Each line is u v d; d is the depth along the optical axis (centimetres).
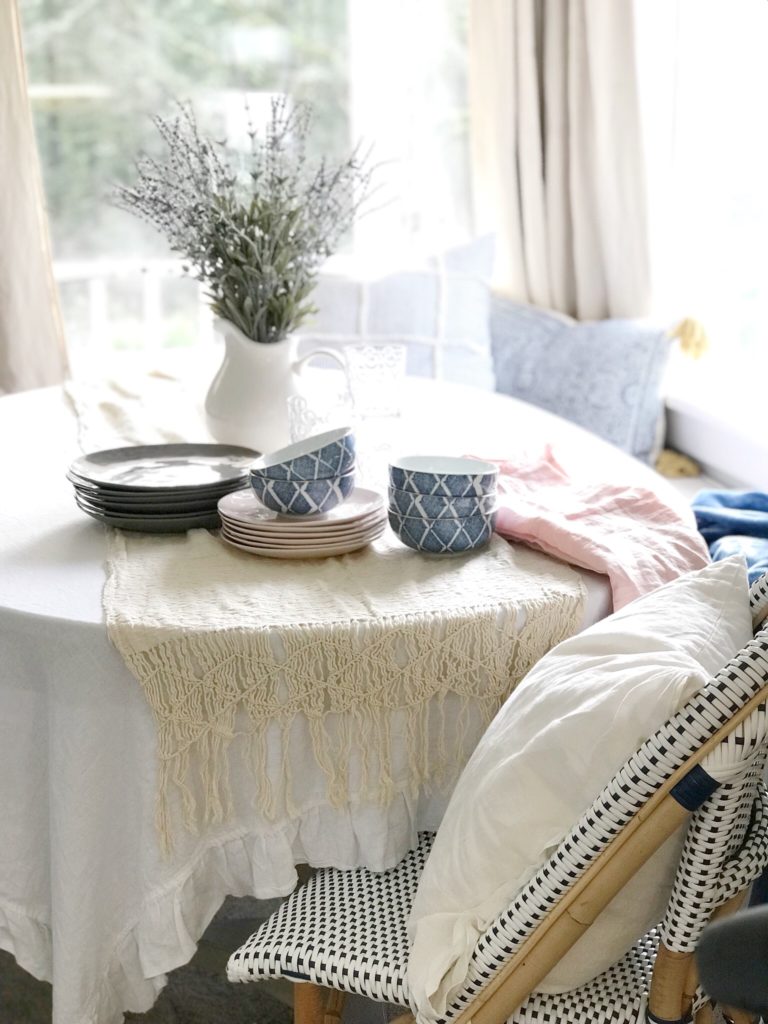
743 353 309
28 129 300
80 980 136
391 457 192
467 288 320
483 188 343
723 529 201
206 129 361
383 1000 119
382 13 355
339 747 134
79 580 142
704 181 316
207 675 129
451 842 115
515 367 326
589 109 315
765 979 71
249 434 190
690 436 309
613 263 320
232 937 189
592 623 142
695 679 100
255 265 184
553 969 112
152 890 136
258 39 357
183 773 131
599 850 102
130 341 379
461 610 134
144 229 368
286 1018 172
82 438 206
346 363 186
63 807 133
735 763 97
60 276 348
